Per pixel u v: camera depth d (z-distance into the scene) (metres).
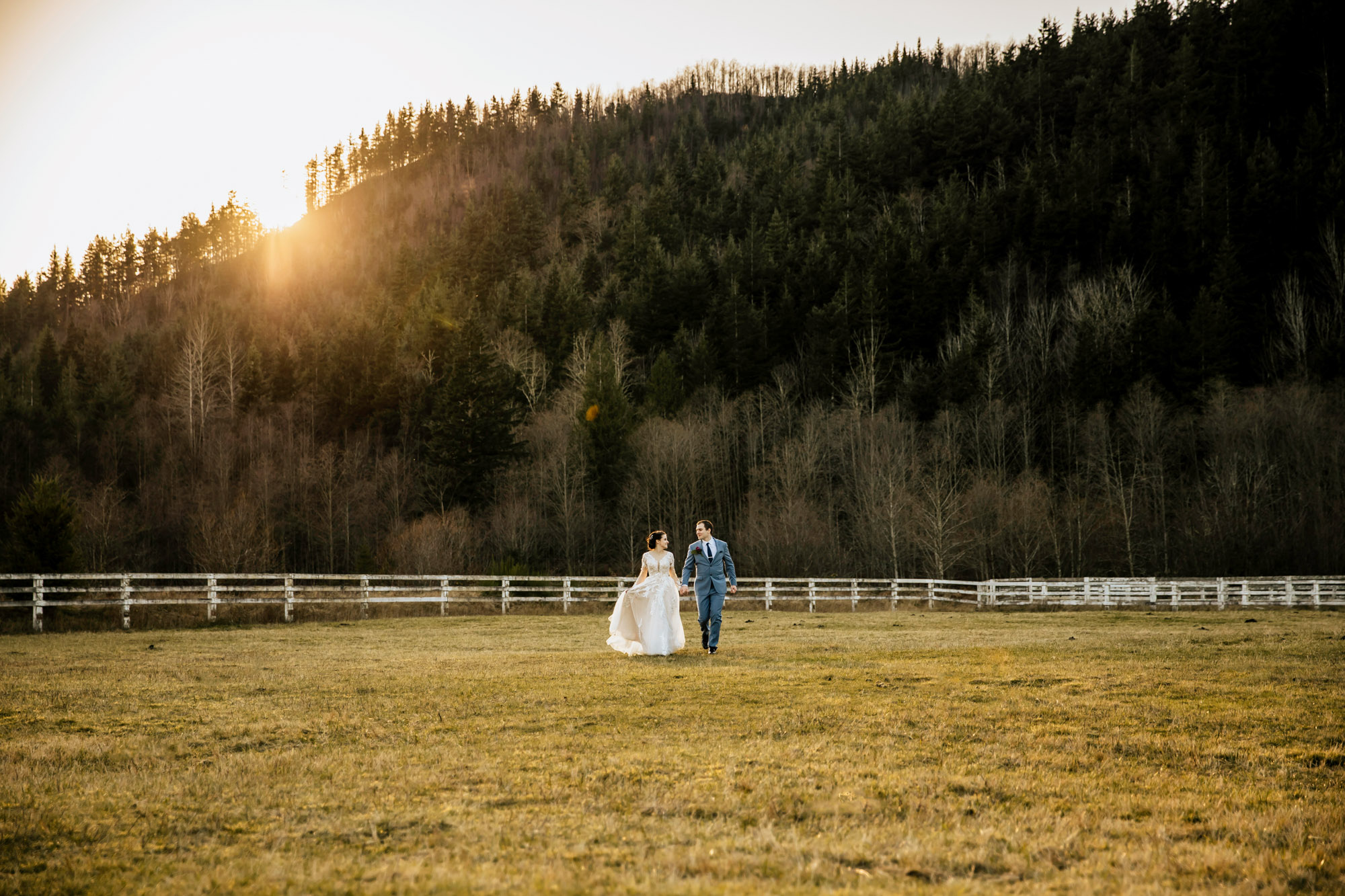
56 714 8.50
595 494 63.06
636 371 77.88
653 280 81.00
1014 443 67.56
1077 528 58.53
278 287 139.62
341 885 4.13
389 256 136.38
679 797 5.56
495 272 98.81
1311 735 7.36
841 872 4.30
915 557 55.72
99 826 5.08
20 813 5.30
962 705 8.75
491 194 134.25
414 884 4.11
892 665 12.01
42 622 19.50
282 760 6.54
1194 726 7.72
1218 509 56.03
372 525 63.53
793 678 10.66
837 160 109.12
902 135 109.62
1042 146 98.50
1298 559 53.44
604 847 4.67
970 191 102.50
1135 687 9.82
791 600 30.69
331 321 96.38
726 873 4.27
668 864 4.39
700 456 63.84
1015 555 57.16
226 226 192.12
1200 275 75.00
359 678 10.95
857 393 66.12
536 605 29.77
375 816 5.21
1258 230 76.50
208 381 77.88
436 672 11.45
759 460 67.69
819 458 62.72
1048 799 5.61
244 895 4.02
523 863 4.39
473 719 8.18
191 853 4.66
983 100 110.94
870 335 70.25
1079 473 63.69
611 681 10.48
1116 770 6.31
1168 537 57.16
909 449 62.16
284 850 4.70
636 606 13.72
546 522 61.69
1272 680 10.32
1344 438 56.12
